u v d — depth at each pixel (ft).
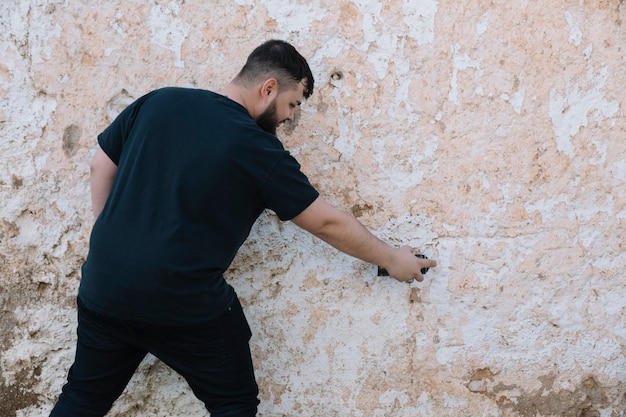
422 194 7.57
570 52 7.34
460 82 7.33
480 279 7.79
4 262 7.40
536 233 7.73
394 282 7.75
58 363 7.71
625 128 7.55
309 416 8.13
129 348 6.68
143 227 5.91
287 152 6.07
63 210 7.36
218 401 6.82
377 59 7.25
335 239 6.51
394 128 7.41
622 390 8.25
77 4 7.00
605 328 8.04
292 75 6.28
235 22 7.15
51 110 7.17
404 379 8.04
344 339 7.90
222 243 6.14
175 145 5.92
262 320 7.84
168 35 7.14
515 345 7.99
